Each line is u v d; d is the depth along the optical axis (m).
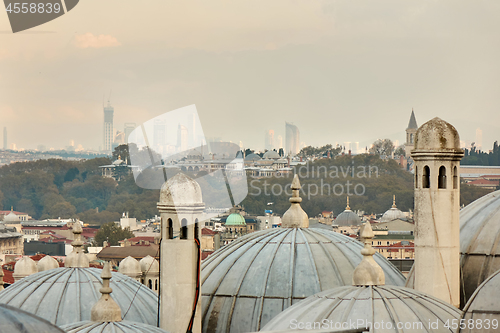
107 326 35.84
